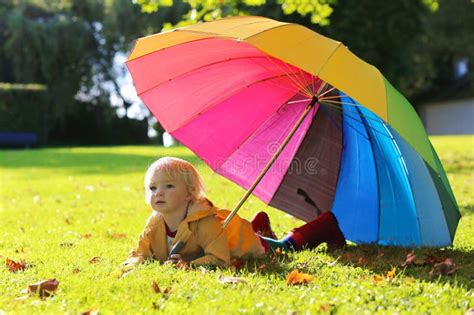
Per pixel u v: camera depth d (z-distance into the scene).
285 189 4.98
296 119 4.84
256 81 4.59
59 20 35.41
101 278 3.65
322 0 10.66
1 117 29.41
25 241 5.44
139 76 4.27
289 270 3.96
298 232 4.75
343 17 26.94
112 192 9.64
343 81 3.57
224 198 8.32
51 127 35.66
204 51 4.26
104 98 38.25
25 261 4.33
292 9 10.67
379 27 27.41
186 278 3.58
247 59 4.39
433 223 4.46
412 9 27.58
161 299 3.20
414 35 28.22
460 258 4.41
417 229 4.62
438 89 43.66
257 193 4.98
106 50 38.81
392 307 3.10
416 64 34.41
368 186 4.84
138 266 3.89
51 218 7.02
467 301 3.23
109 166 15.18
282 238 5.04
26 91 29.81
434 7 12.46
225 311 2.98
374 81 3.72
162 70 4.32
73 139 37.62
